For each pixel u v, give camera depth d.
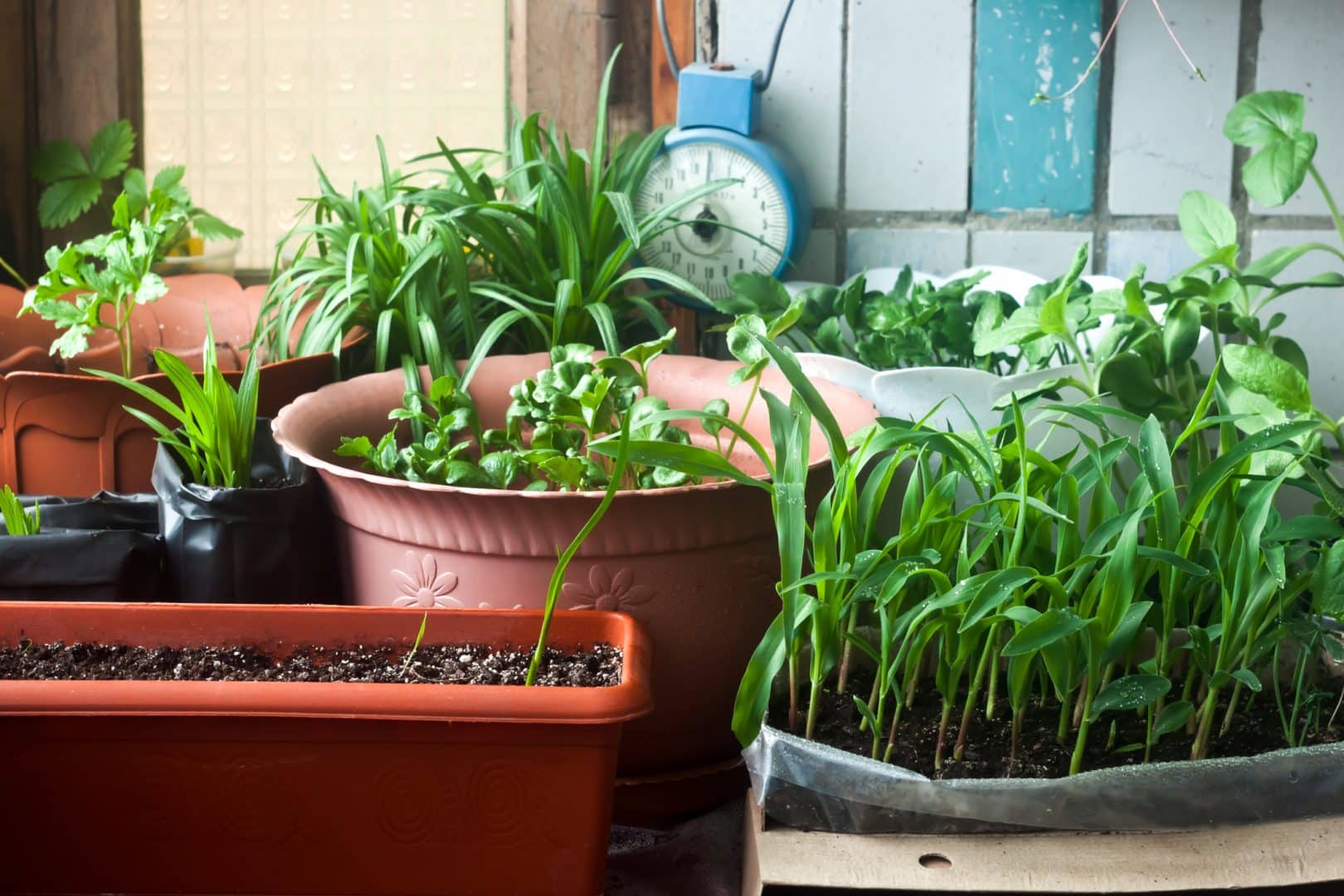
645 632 1.08
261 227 1.94
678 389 1.43
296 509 1.17
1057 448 1.28
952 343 1.44
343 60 1.89
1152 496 0.94
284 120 1.91
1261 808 0.95
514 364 1.44
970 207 1.73
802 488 0.96
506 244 1.54
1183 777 0.93
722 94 1.65
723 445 1.38
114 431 1.33
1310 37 1.65
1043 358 1.36
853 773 0.94
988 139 1.71
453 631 1.08
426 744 0.94
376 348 1.53
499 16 1.85
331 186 1.72
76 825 0.96
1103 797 0.93
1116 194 1.71
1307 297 1.71
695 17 1.75
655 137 1.68
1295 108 1.37
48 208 1.79
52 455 1.33
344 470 1.11
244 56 1.89
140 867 0.97
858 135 1.73
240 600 1.16
